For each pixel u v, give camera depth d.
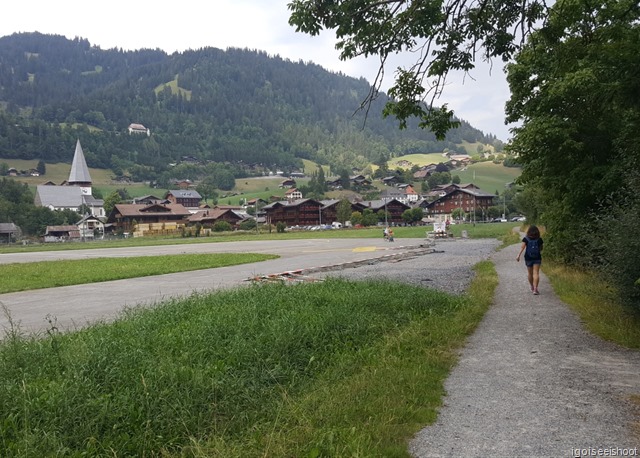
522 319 9.96
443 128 11.21
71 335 8.02
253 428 4.75
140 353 6.22
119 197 153.75
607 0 10.30
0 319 12.48
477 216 124.00
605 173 13.97
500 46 10.07
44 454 4.04
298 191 177.62
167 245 62.38
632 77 9.02
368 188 189.88
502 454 4.21
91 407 4.65
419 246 40.12
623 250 8.70
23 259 41.28
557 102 14.40
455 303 11.24
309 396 5.49
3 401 4.70
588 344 7.89
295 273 20.88
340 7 9.20
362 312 9.41
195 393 5.20
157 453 4.33
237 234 96.81
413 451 4.30
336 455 4.06
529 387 5.91
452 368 6.77
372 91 9.72
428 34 9.69
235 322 8.24
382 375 6.12
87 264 30.98
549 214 17.67
